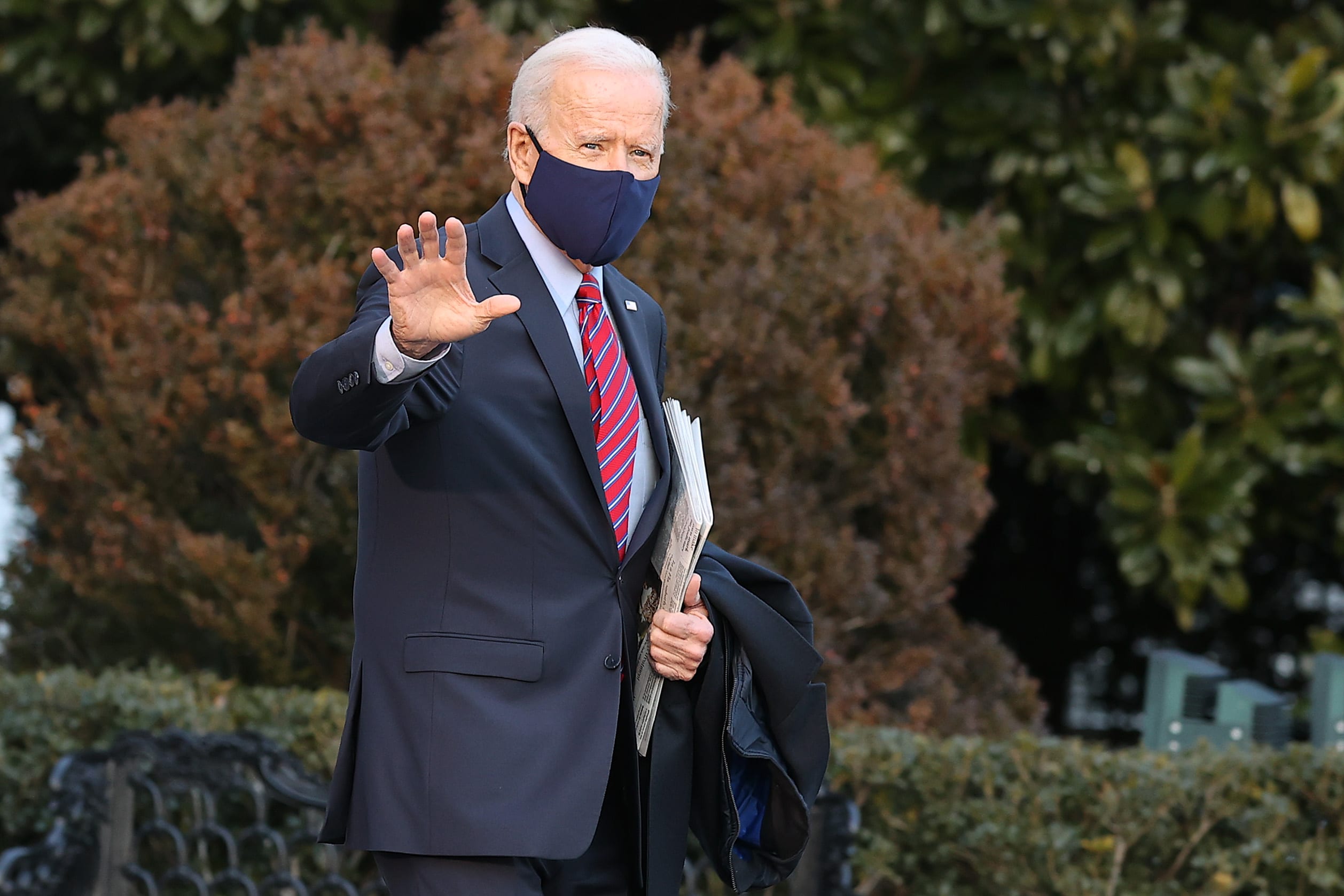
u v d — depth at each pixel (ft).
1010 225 85.97
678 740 31.27
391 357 25.50
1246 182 82.43
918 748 51.80
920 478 62.44
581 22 86.69
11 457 62.69
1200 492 81.46
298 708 52.75
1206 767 50.88
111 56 88.22
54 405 61.82
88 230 62.69
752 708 31.65
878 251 61.00
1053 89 87.61
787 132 63.93
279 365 58.44
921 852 50.93
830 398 57.72
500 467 28.14
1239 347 88.48
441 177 58.49
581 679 28.30
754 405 59.11
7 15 85.20
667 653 29.66
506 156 30.63
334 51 63.31
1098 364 92.07
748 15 88.79
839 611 59.36
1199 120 82.53
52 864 46.37
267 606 58.13
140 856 52.70
